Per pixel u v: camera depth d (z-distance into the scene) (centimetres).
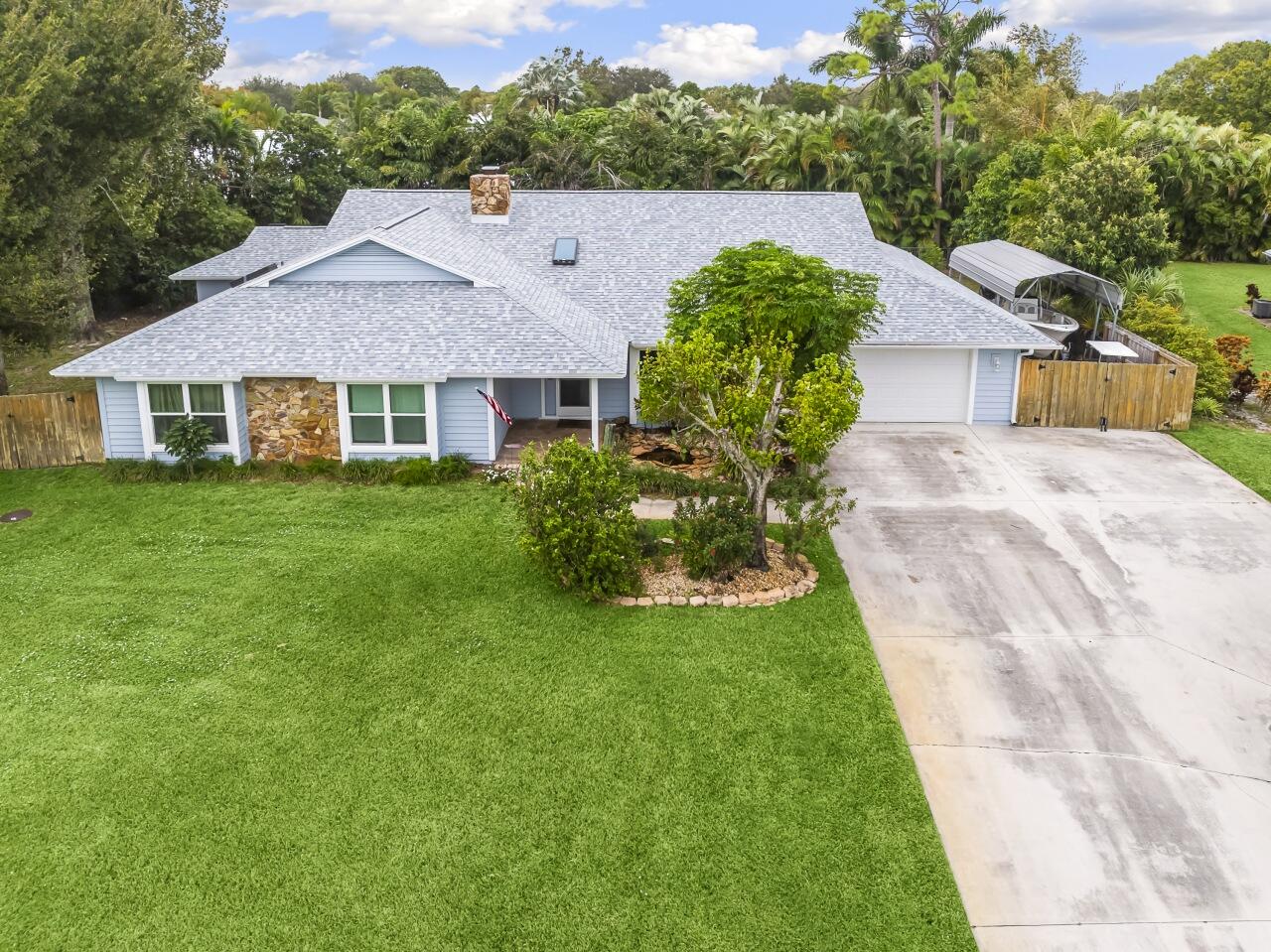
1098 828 1015
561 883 932
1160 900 920
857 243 2620
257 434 2061
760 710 1205
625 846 978
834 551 1664
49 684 1259
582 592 1469
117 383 2011
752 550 1543
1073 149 4103
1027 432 2327
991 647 1362
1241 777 1095
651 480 1902
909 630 1406
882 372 2366
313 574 1567
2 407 2038
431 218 2509
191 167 3981
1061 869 959
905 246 4888
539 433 2284
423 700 1224
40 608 1462
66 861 957
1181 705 1231
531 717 1188
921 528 1761
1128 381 2309
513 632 1385
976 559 1636
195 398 2017
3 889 923
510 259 2542
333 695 1234
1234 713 1215
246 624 1409
